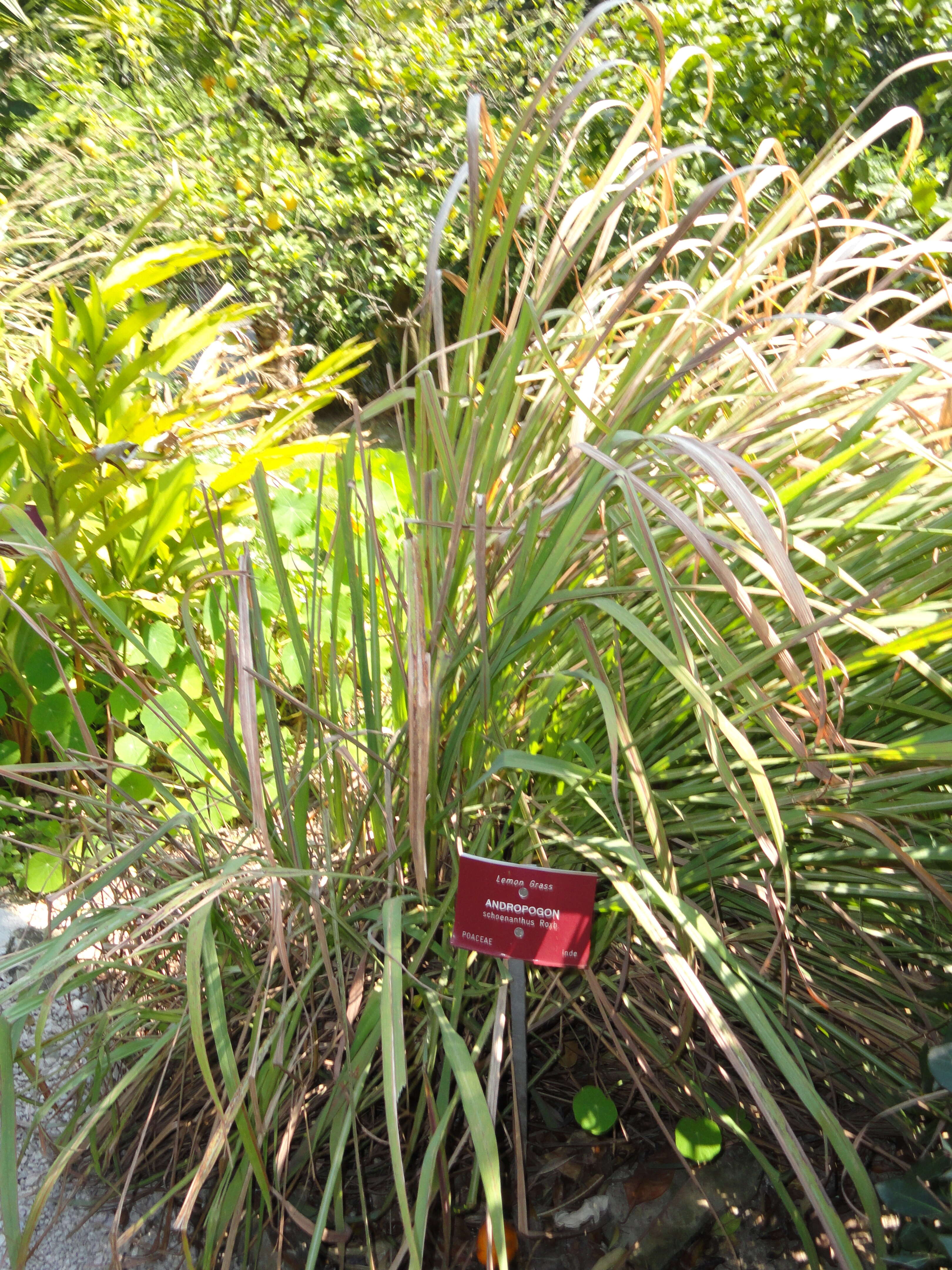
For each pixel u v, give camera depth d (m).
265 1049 0.85
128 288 1.58
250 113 3.39
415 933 0.96
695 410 1.06
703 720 0.83
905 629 0.94
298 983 1.00
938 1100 0.92
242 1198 0.89
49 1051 1.12
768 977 1.03
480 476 0.99
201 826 1.14
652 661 1.02
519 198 0.92
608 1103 1.04
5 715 1.35
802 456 1.08
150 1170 1.05
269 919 1.09
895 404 1.04
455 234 3.20
